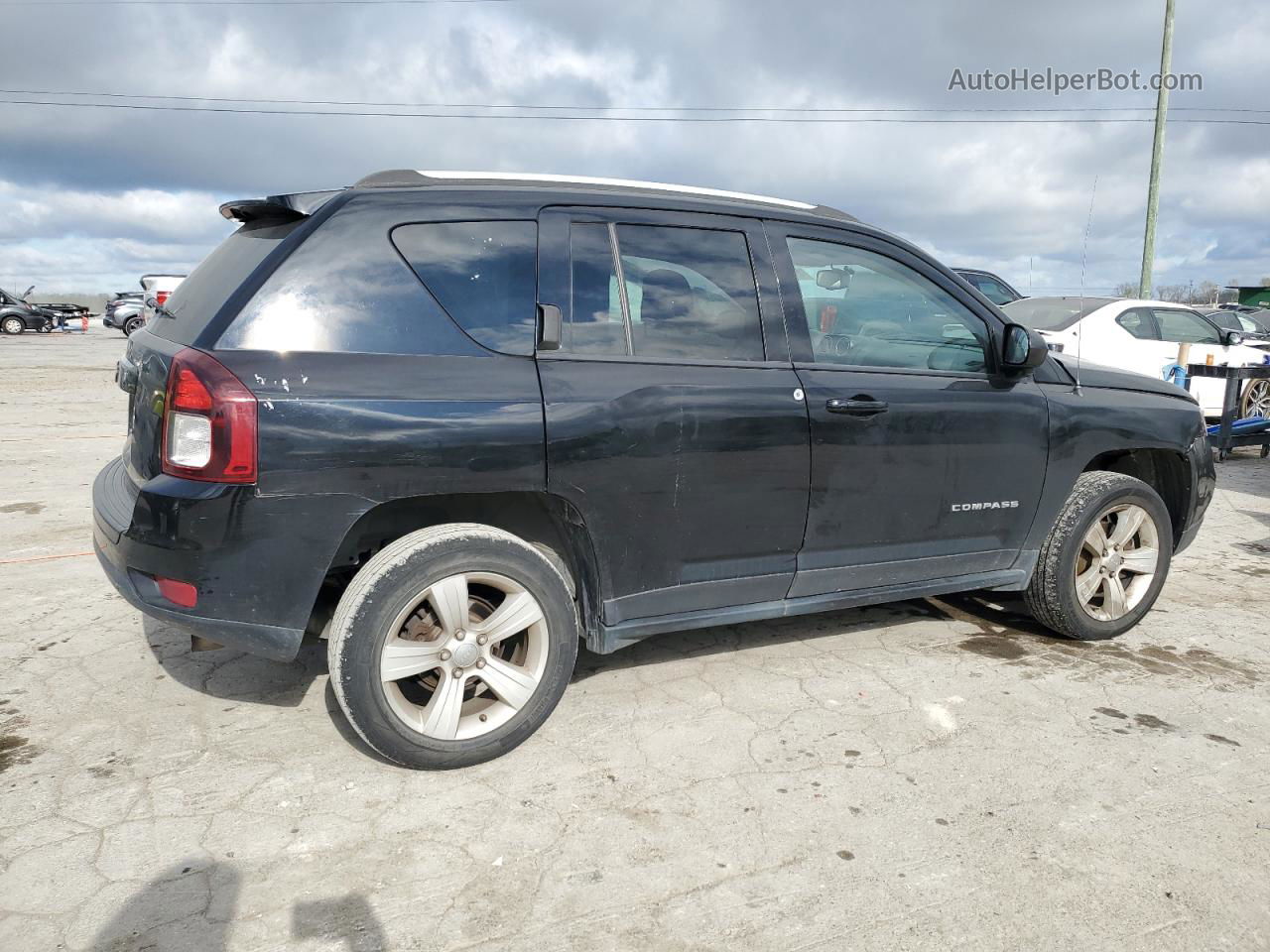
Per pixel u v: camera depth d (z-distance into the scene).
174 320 2.86
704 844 2.44
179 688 3.35
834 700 3.35
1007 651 3.91
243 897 2.19
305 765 2.82
